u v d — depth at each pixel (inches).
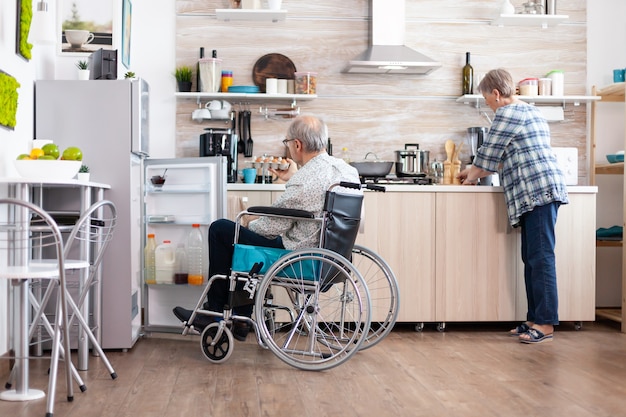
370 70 197.3
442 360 140.6
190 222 162.7
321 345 153.4
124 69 183.5
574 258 180.5
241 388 116.3
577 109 206.7
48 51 163.5
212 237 138.9
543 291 165.2
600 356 145.9
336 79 202.2
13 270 102.7
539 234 166.6
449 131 204.5
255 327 136.4
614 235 195.9
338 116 202.4
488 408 105.0
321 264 128.1
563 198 166.4
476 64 205.3
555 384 120.3
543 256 165.6
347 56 202.1
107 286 146.9
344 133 202.4
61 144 147.4
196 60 199.2
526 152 167.9
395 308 147.4
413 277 177.0
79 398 109.6
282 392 113.9
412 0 204.4
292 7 201.5
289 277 131.3
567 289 180.5
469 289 177.9
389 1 196.7
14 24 136.0
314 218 128.2
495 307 178.5
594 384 120.5
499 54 205.8
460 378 124.5
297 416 100.5
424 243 177.3
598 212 209.3
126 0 181.9
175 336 164.2
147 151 159.2
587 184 206.5
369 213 176.6
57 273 101.6
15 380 112.6
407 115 203.6
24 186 111.4
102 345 146.9
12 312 111.5
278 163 187.6
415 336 170.6
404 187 176.2
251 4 193.9
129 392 113.4
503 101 174.2
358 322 126.9
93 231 137.9
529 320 172.1
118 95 147.6
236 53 200.2
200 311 137.4
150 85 197.9
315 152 139.1
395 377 125.0
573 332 178.4
